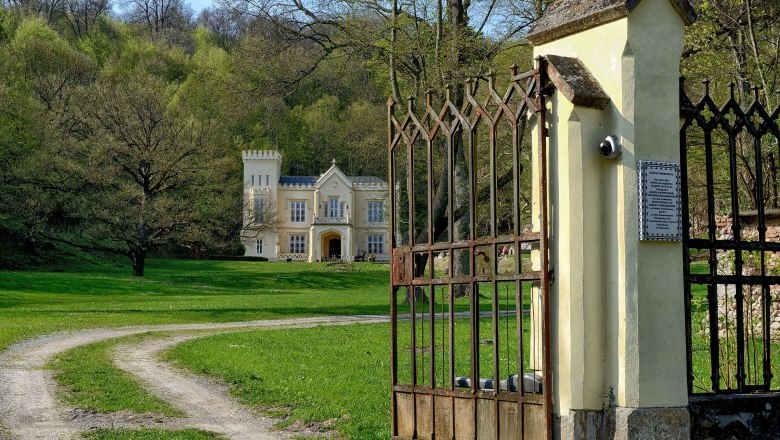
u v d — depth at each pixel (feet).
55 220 204.03
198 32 454.40
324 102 393.29
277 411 38.45
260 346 66.49
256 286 205.05
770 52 67.21
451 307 25.16
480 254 24.64
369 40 118.32
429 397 26.05
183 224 204.03
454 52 107.14
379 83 131.23
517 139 23.17
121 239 200.44
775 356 44.73
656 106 22.49
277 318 101.09
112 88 212.23
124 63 368.89
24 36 309.42
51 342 67.26
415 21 117.91
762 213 24.44
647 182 22.09
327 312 109.70
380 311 111.55
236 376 49.42
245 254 341.21
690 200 75.05
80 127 218.18
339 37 122.62
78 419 35.91
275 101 126.62
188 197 206.80
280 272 247.70
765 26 70.69
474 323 24.50
